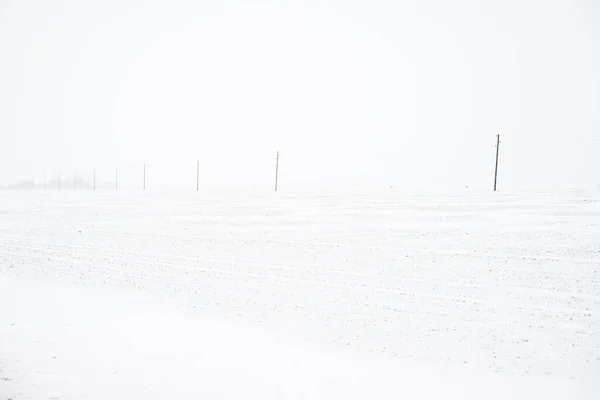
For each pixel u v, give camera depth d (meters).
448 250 28.05
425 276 22.83
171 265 25.91
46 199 74.75
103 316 16.11
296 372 11.53
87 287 21.19
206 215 47.41
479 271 23.33
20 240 33.91
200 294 20.23
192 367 11.38
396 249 28.89
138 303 18.55
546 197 52.41
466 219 38.59
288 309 18.08
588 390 11.12
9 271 24.38
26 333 13.37
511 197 53.91
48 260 27.19
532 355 13.64
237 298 19.59
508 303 18.52
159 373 10.80
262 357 12.59
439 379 11.60
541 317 16.89
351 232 35.19
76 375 10.29
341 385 10.79
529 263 24.36
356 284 21.67
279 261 26.75
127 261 26.94
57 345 12.38
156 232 37.12
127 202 65.06
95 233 36.88
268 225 39.81
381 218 41.22
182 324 15.67
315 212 47.19
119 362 11.36
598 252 25.88
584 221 35.12
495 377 11.91
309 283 21.94
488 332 15.53
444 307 18.19
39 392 9.18
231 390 10.07
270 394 9.98
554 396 10.69
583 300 18.62
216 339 14.07
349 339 14.84
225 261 26.88
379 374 11.75
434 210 44.81
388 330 15.75
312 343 14.30
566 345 14.39
